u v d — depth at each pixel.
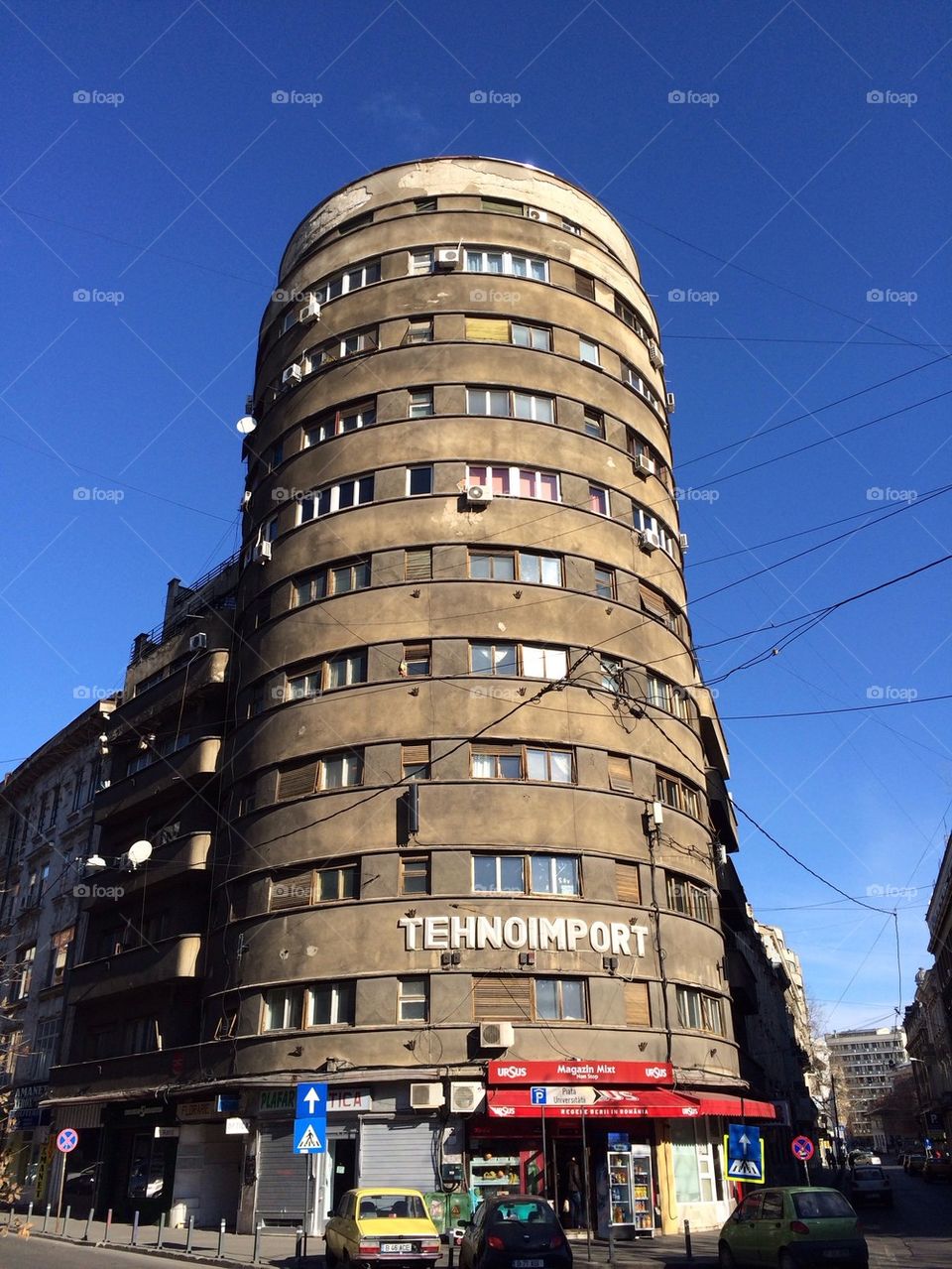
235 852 31.33
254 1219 26.00
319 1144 19.56
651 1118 26.59
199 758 34.22
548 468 32.91
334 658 31.11
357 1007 26.41
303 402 36.03
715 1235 25.98
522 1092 24.83
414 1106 24.81
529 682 29.75
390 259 36.41
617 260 39.59
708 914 32.00
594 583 32.16
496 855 27.83
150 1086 31.91
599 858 28.52
